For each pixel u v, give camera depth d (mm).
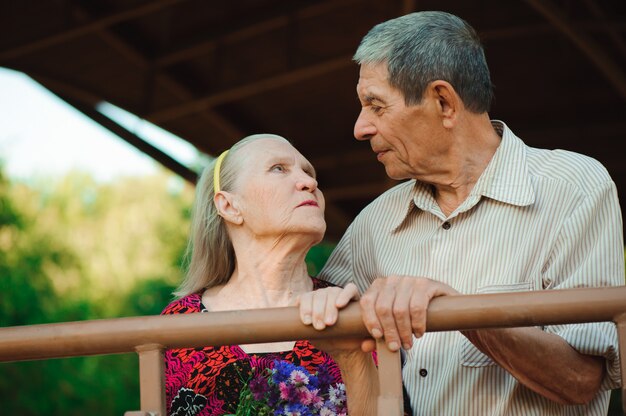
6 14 6227
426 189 2428
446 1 6316
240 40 6641
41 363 11398
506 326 1611
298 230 2389
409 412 2236
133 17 6391
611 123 7031
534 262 2225
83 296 12789
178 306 2449
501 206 2287
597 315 1567
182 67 6875
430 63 2295
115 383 11711
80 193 14078
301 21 6500
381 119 2361
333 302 1676
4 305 11859
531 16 6320
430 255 2338
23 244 12656
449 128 2322
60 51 6559
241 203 2432
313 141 7516
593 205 2211
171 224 14008
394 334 1649
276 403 2020
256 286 2436
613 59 6582
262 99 7117
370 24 6438
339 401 2064
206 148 7504
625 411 1548
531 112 7195
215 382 2271
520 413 2143
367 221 2543
